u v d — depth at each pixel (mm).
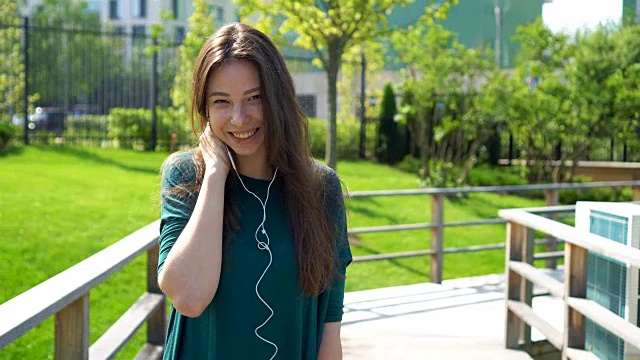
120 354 5516
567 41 12344
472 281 6988
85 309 2596
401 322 5457
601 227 3879
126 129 16609
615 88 11938
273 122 1812
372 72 18844
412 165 15484
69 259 7398
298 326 1846
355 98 18609
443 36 12984
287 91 1852
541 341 4883
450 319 5555
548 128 12680
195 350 1822
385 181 13477
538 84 12477
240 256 1796
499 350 4676
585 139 12625
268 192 1860
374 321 5488
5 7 18016
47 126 16625
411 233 9461
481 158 15352
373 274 7824
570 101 12164
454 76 13508
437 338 4992
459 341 4910
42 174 11609
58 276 2590
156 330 4016
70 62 17375
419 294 6422
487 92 12781
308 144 1925
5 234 7887
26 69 15695
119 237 8219
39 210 9008
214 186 1766
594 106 12016
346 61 17094
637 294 3504
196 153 1858
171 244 1768
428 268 8180
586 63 12117
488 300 6207
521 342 4777
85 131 17109
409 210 10672
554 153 13859
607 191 13336
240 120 1778
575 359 3670
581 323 3816
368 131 17031
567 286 3816
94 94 18859
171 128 16391
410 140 16297
